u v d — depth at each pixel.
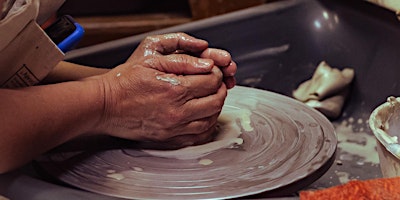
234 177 0.89
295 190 0.88
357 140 1.42
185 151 0.97
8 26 0.82
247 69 1.62
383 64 1.47
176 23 2.22
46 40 0.89
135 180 0.89
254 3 2.05
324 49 1.63
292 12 1.66
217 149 0.98
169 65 0.95
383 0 1.37
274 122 1.08
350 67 1.56
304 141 1.00
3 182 0.87
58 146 1.00
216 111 0.97
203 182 0.88
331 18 1.62
